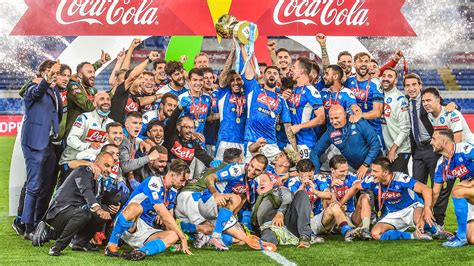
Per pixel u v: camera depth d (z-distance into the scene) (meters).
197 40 10.37
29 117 8.69
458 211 7.92
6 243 8.34
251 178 8.23
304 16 10.32
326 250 7.79
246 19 10.31
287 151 9.15
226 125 9.59
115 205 7.98
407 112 9.40
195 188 8.33
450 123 8.95
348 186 8.84
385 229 8.43
